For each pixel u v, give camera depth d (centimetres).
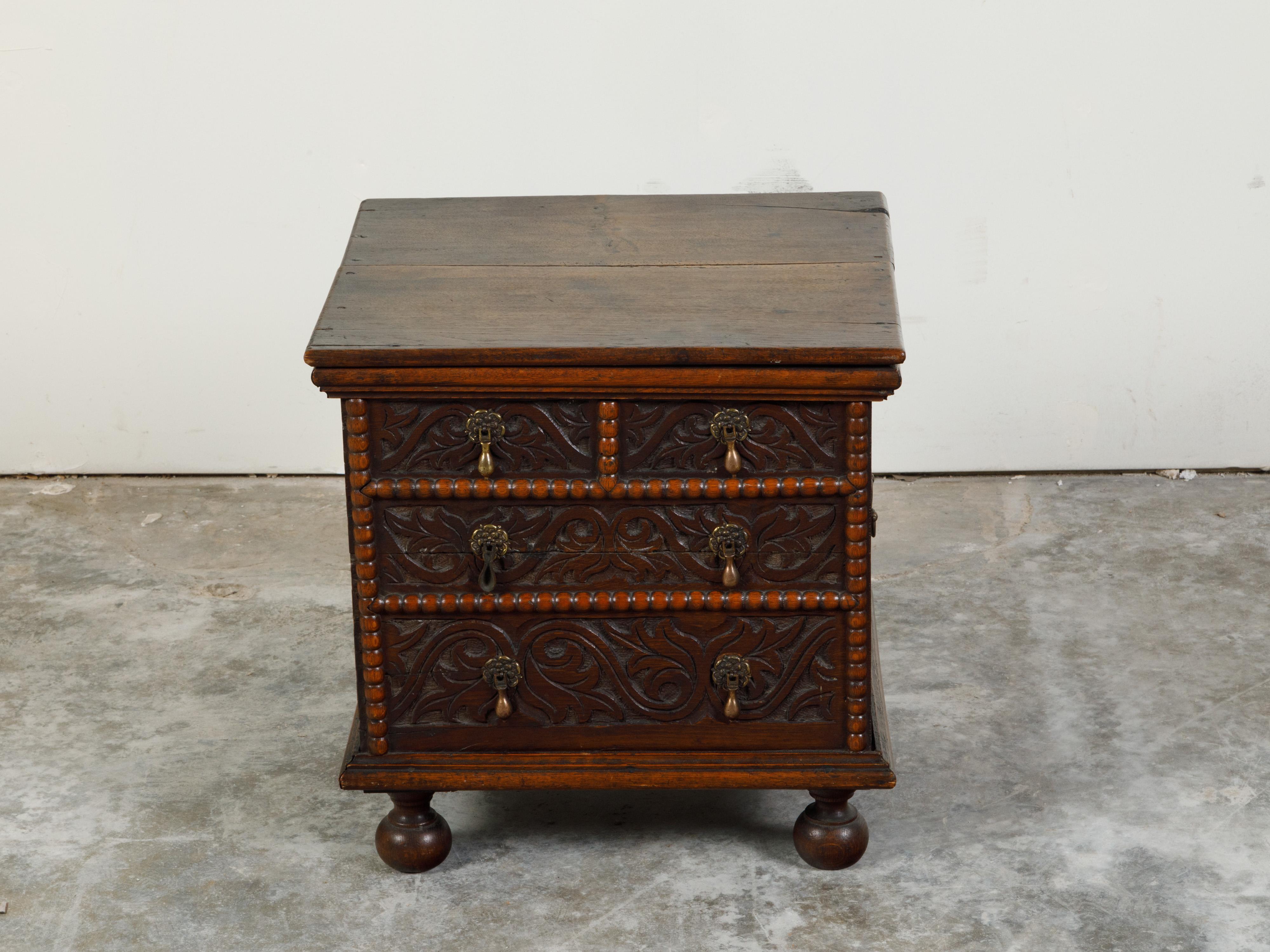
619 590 218
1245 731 280
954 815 253
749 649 220
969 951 213
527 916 224
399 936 220
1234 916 220
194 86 420
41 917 225
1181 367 436
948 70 411
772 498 210
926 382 441
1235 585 355
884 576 367
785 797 261
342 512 428
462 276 221
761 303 211
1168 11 402
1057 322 434
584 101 421
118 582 371
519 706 226
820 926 220
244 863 241
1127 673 308
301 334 445
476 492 211
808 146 423
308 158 428
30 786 267
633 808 258
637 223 242
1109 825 248
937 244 428
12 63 417
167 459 460
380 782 226
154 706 301
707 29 412
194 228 434
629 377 202
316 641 335
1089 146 416
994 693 300
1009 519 409
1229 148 413
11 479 457
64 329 444
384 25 414
